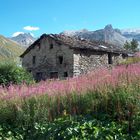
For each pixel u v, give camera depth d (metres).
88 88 11.61
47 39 43.88
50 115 11.14
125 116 9.97
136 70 12.80
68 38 44.06
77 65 40.59
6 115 11.69
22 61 47.47
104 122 9.73
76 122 9.68
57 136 9.43
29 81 20.56
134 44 99.44
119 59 47.72
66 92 11.78
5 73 19.97
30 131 10.77
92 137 8.76
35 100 11.77
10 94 12.68
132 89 10.52
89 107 10.98
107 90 11.07
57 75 42.34
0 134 10.68
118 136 8.77
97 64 43.50
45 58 44.25
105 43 49.19
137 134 8.82
